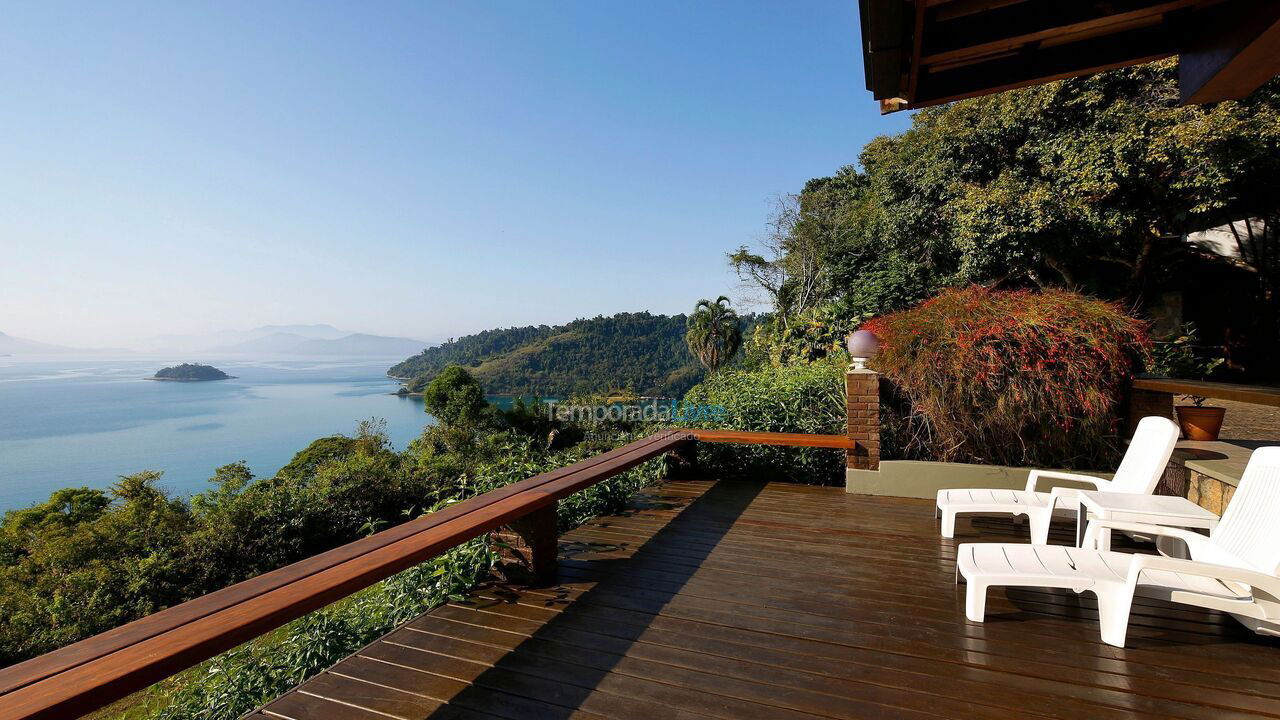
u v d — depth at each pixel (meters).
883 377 5.12
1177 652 2.40
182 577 10.27
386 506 13.33
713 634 2.62
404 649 2.51
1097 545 3.20
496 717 2.02
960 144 11.76
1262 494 2.61
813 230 20.41
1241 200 11.13
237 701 2.98
